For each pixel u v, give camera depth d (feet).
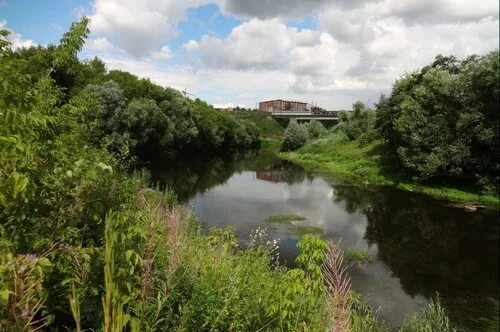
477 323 32.60
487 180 88.89
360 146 164.86
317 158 171.32
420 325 26.89
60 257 10.57
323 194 93.40
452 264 47.19
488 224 65.98
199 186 98.32
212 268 16.97
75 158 13.78
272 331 14.57
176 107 158.61
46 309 10.20
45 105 15.23
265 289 18.11
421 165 96.12
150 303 10.90
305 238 16.08
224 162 172.04
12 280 8.30
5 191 9.44
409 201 84.74
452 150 91.40
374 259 48.52
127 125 109.50
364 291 38.78
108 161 22.85
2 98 10.85
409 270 45.11
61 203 11.67
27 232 10.89
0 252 9.33
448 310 35.09
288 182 113.39
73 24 18.17
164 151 152.35
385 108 129.90
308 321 14.39
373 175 116.98
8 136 9.86
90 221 13.76
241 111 447.01
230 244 24.94
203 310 13.32
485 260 48.60
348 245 53.83
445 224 65.98
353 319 15.88
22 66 12.97
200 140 191.83
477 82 92.07
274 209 75.05
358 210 76.33
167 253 13.61
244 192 94.07
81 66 21.97
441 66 120.37
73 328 11.46
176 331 11.69
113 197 15.75
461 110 95.76
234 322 13.35
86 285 10.46
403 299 37.24
